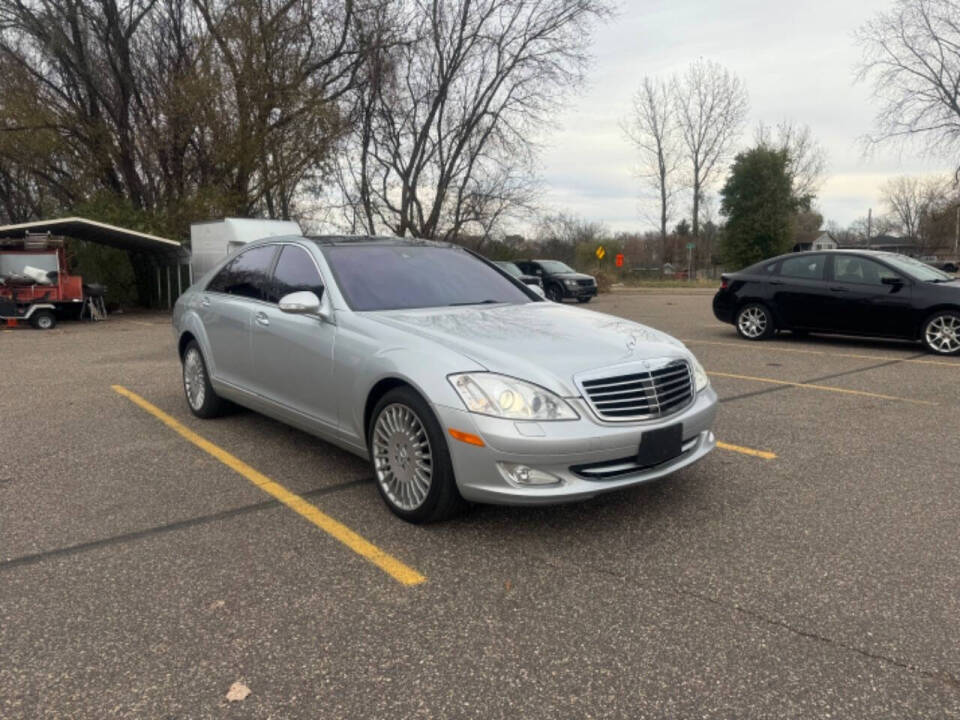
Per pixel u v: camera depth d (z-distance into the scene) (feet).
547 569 10.86
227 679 8.23
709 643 8.86
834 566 10.89
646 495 13.93
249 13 68.95
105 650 8.83
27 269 51.55
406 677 8.25
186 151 76.59
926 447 17.24
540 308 15.62
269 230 61.87
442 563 11.09
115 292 72.69
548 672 8.30
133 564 11.17
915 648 8.69
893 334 32.73
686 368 13.06
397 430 12.67
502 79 89.04
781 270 36.65
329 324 14.46
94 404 22.85
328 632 9.19
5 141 68.80
